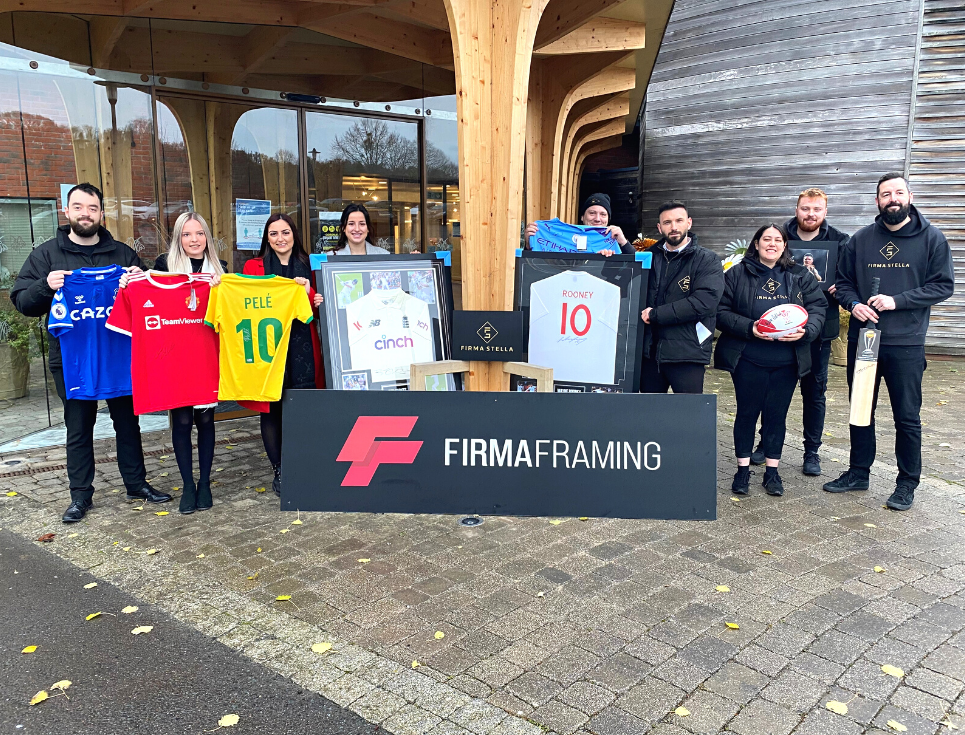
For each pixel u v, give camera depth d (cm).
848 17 1105
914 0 1055
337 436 338
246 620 333
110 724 263
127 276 427
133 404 443
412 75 800
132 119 664
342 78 757
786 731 257
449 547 412
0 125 611
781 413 498
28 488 512
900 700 275
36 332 641
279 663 299
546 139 1014
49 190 641
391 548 412
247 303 449
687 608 343
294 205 748
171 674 293
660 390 496
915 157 1083
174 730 260
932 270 461
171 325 439
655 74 1311
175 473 550
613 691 279
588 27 793
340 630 324
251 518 457
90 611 343
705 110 1259
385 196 801
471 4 432
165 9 638
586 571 382
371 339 457
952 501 494
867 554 406
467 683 285
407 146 810
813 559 399
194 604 348
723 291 470
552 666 296
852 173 1127
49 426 656
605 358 457
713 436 327
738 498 498
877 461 587
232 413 708
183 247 460
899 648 311
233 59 696
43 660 303
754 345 485
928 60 1059
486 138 453
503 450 333
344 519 455
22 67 615
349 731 259
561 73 971
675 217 466
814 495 505
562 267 459
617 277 455
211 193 707
